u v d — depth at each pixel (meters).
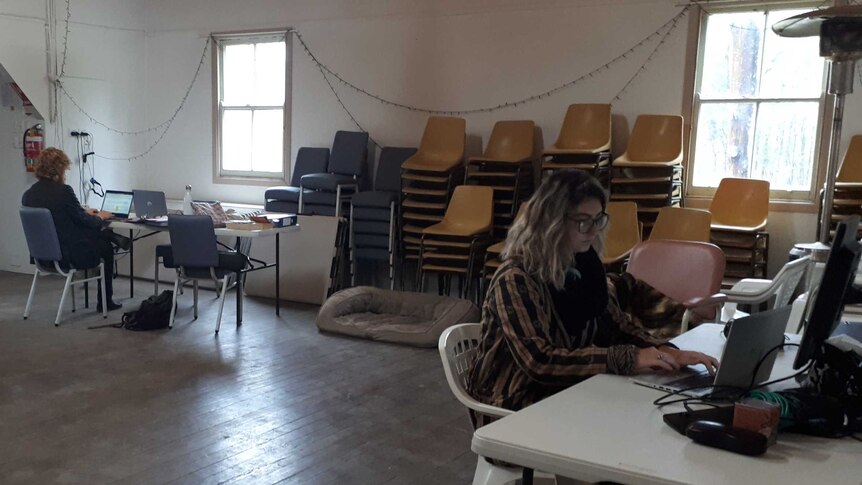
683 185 5.75
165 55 8.34
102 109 8.08
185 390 4.09
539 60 6.29
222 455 3.24
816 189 5.40
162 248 6.08
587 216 1.92
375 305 5.80
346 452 3.32
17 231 7.73
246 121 7.98
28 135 7.54
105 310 5.73
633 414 1.62
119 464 3.12
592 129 5.90
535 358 1.87
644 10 5.82
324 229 6.55
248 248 6.71
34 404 3.80
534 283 1.96
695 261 3.64
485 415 2.02
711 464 1.36
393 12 6.93
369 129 7.16
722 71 5.69
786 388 1.84
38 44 7.45
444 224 6.05
